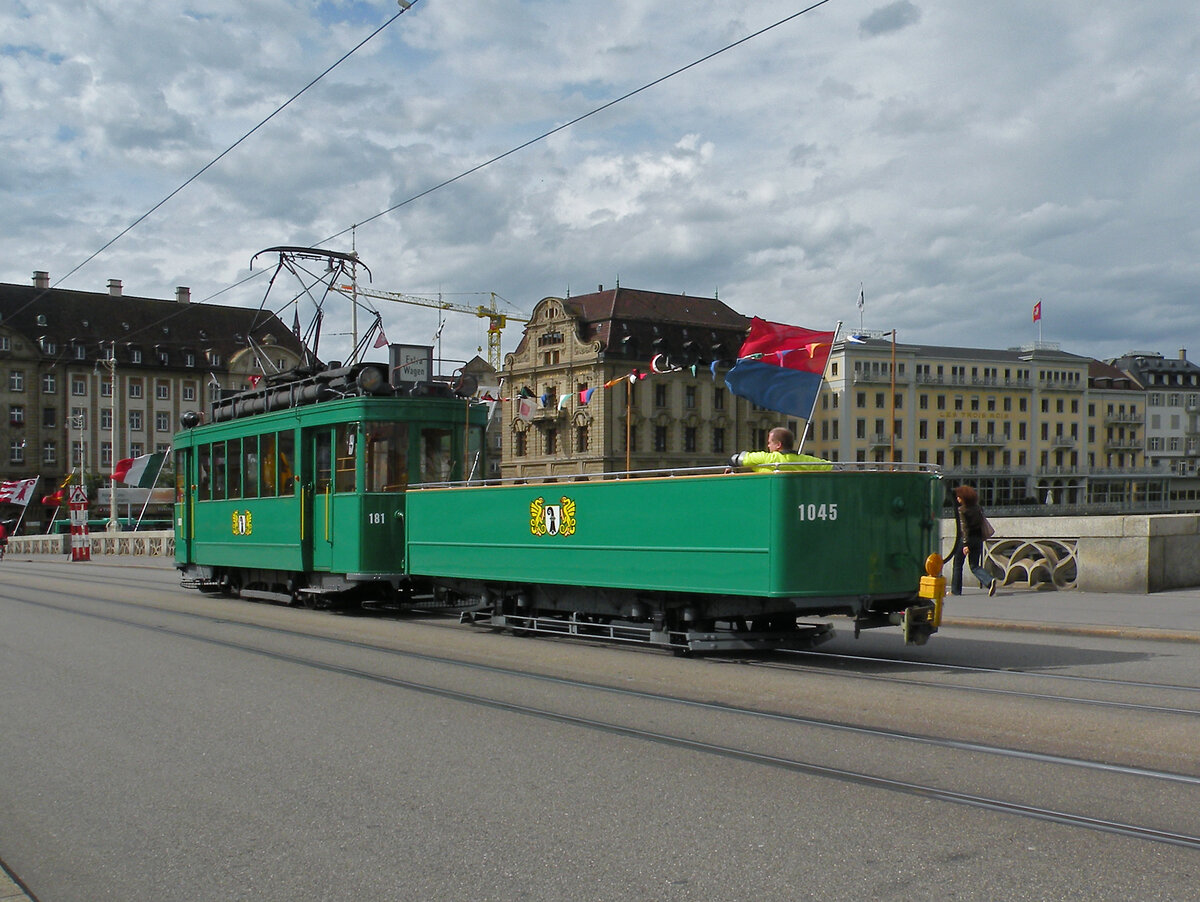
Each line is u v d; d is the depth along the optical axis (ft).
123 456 337.72
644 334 274.98
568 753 24.35
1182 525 57.62
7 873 17.19
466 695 31.91
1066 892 15.39
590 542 42.11
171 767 23.85
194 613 60.39
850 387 294.25
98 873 17.44
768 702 29.91
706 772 22.45
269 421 63.41
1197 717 26.78
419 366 58.49
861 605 35.47
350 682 34.68
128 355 339.16
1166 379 413.39
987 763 22.77
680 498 38.34
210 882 16.81
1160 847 17.35
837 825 18.66
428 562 51.13
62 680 36.19
